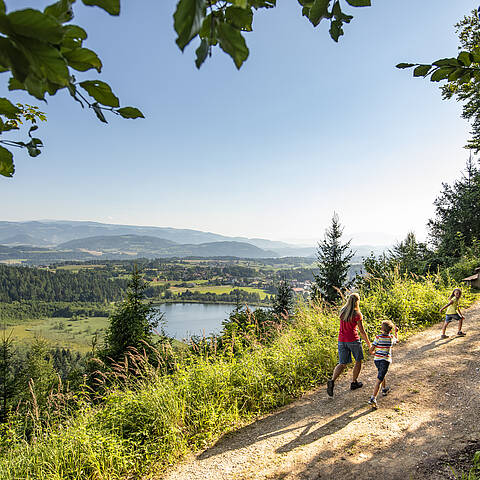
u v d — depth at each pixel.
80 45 0.63
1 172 0.87
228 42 0.57
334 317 8.57
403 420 4.41
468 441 3.66
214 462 4.12
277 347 7.06
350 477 3.42
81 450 4.15
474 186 23.95
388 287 11.16
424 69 1.18
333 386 5.46
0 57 0.44
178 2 0.41
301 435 4.46
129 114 0.77
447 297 10.70
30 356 27.33
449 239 23.05
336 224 20.91
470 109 15.81
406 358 6.77
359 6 1.03
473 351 6.55
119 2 0.62
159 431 4.65
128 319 16.55
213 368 5.88
